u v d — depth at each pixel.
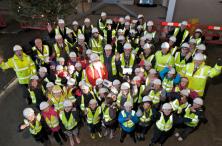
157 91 6.38
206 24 12.52
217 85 9.13
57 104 6.41
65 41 8.42
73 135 6.79
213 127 7.26
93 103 5.77
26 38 12.70
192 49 7.80
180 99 6.13
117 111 6.36
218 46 12.00
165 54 7.34
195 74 6.78
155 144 6.58
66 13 9.45
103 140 6.72
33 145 6.55
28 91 7.15
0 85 8.98
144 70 7.13
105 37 9.66
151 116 6.12
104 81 6.66
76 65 7.23
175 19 12.71
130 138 6.79
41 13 8.80
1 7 15.95
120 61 7.41
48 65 7.99
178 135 6.85
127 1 18.28
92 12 16.20
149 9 17.41
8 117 7.50
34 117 5.60
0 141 6.65
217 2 11.83
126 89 6.04
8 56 10.88
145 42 8.12
